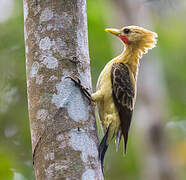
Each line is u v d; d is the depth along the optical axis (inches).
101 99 358.3
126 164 645.3
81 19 292.2
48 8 284.0
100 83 367.2
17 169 531.8
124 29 405.7
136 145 642.8
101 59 621.9
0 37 607.2
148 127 603.2
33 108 270.5
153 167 595.5
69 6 287.9
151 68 622.8
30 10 286.4
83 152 260.1
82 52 286.8
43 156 259.0
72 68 278.2
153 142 599.8
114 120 353.7
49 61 275.1
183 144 610.2
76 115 268.8
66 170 253.1
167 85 674.8
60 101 267.9
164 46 673.0
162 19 695.7
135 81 394.9
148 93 611.2
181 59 672.4
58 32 281.1
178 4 705.6
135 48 402.0
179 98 677.9
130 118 371.9
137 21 624.4
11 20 609.6
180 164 597.0
